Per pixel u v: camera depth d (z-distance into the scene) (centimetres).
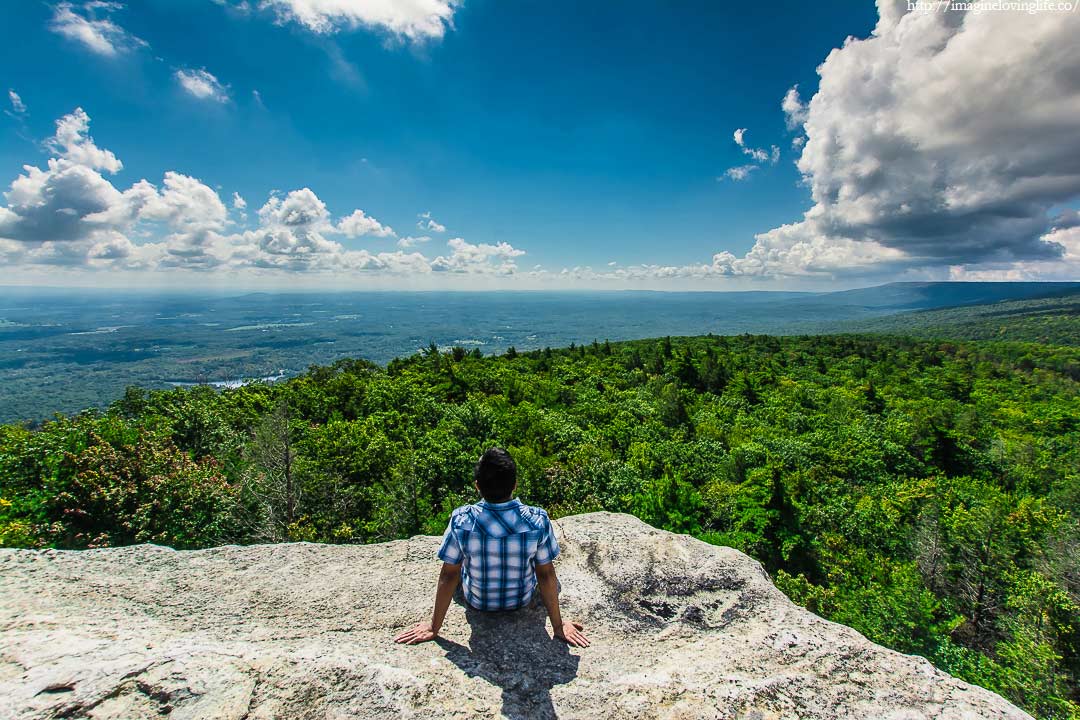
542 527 331
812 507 3422
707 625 368
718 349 12156
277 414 2336
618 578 412
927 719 264
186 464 1325
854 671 300
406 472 2978
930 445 5066
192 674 251
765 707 269
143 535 1131
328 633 333
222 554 443
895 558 3075
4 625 297
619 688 283
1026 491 4250
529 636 332
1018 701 1855
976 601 2656
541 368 8706
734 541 2784
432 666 290
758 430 5547
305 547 464
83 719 222
